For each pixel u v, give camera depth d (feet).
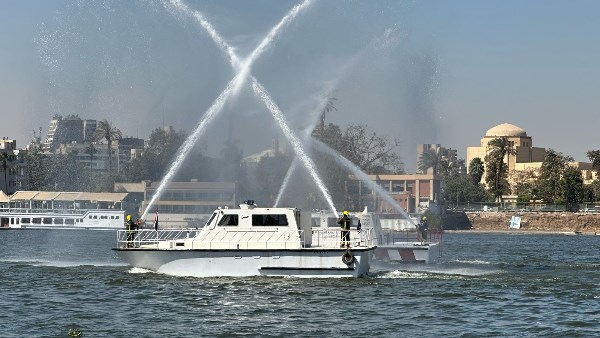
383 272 224.94
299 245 195.72
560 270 255.50
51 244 413.80
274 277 196.44
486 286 201.57
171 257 201.05
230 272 197.77
